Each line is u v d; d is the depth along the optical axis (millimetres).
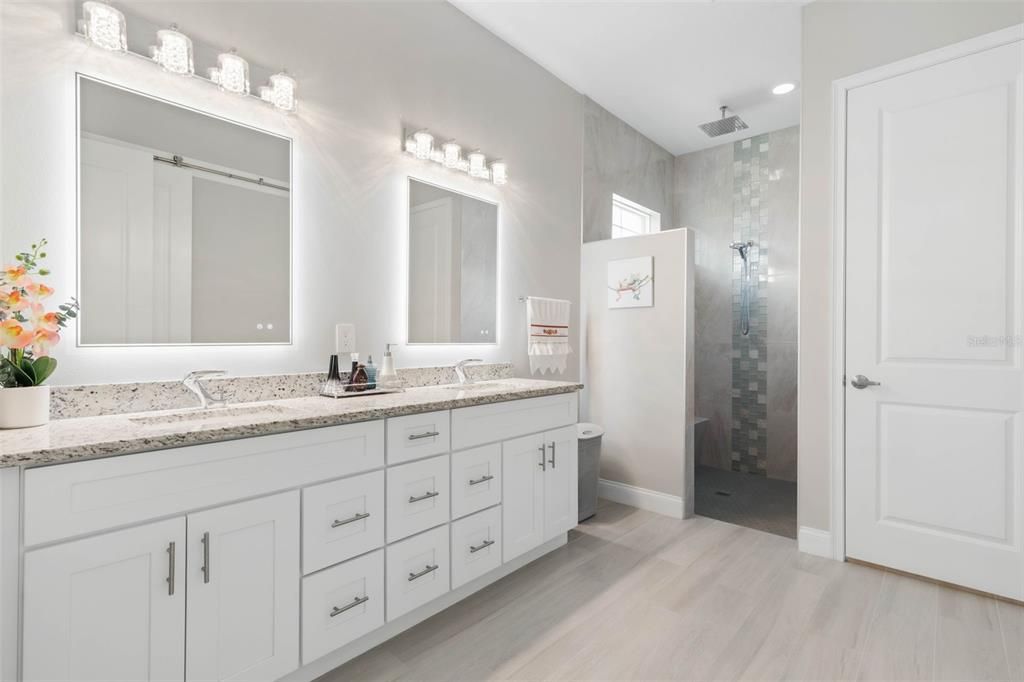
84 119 1524
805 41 2551
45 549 1038
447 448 1904
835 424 2438
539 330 3049
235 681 1315
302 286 2031
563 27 2838
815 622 1878
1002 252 2041
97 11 1500
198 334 1754
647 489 3238
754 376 4227
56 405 1443
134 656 1154
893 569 2287
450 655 1674
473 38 2775
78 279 1504
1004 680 1544
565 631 1817
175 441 1198
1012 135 2023
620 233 4254
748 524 2959
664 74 3314
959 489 2131
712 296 4480
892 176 2295
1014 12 2020
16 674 1021
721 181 4445
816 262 2508
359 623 1601
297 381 1974
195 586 1246
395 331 2373
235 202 1854
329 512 1524
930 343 2195
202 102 1769
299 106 2029
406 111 2430
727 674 1578
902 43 2270
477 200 2799
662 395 3180
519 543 2223
